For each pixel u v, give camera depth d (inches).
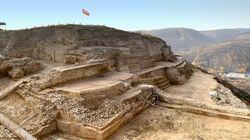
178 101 744.3
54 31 1099.9
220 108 685.9
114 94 666.8
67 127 539.5
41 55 1082.7
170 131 591.5
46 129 524.1
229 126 622.8
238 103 974.4
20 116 550.6
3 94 614.5
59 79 660.1
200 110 689.0
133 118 641.6
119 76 818.2
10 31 1270.9
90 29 1109.7
